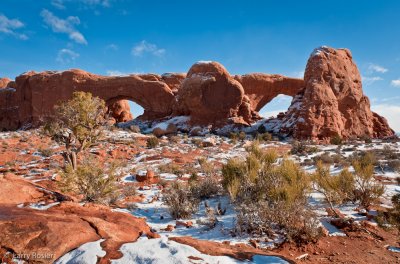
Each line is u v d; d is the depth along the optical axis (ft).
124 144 87.92
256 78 161.79
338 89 116.47
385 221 19.90
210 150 81.30
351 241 18.81
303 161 59.57
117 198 31.35
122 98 155.02
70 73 150.71
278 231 19.76
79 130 48.47
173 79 166.09
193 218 24.31
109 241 14.85
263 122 132.16
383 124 129.49
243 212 21.06
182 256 13.44
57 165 55.67
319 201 26.48
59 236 14.74
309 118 105.19
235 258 14.40
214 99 129.70
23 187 24.11
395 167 41.93
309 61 121.39
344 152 71.41
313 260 16.26
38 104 151.94
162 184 41.63
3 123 168.35
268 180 26.18
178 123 130.31
